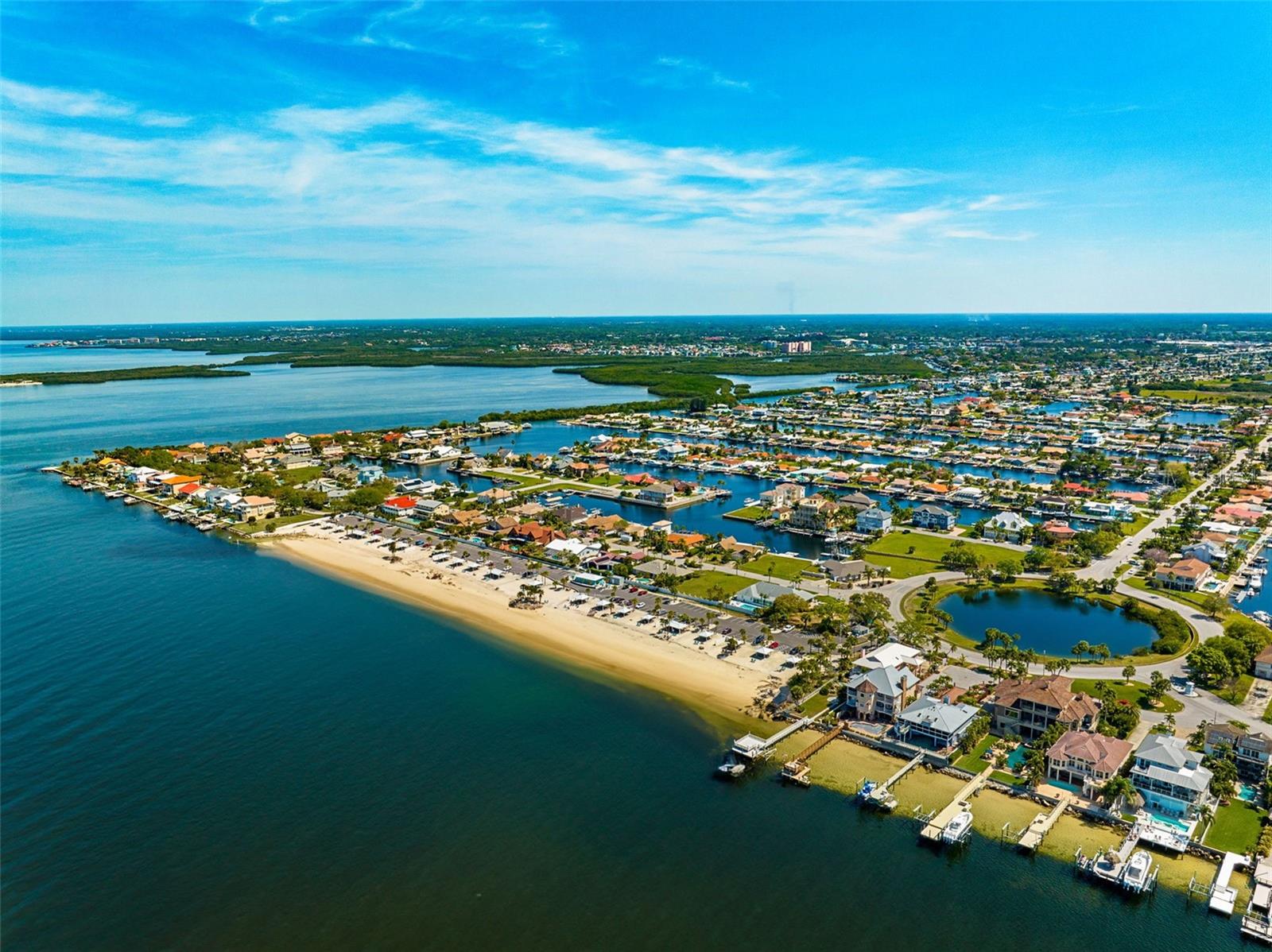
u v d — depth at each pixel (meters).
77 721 148.12
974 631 198.12
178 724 147.38
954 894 106.19
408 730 146.12
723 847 115.06
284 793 126.25
